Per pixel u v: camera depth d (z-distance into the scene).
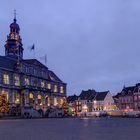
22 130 30.78
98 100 160.38
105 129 31.17
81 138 20.67
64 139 20.08
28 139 20.33
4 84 94.94
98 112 114.56
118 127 35.06
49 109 113.12
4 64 98.75
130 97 151.75
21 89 102.00
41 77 115.12
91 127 35.50
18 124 46.25
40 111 108.50
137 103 146.88
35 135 23.89
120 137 21.22
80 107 164.50
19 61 104.81
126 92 156.50
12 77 99.25
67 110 121.19
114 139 19.70
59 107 121.06
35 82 111.06
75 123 49.06
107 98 161.12
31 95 105.75
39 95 110.50
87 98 164.12
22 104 100.69
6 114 90.56
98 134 24.25
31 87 105.50
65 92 132.50
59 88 128.38
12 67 102.25
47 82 119.69
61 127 36.38
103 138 20.53
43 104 112.31
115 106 162.62
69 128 34.00
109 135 23.11
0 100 86.00
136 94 147.88
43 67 119.50
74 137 21.59
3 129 32.69
